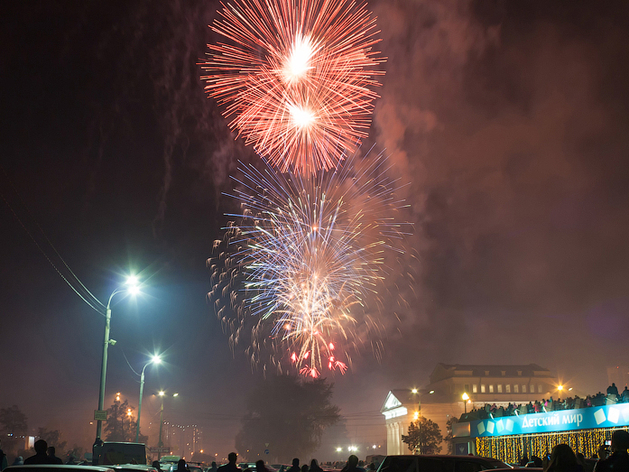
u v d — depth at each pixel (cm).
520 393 10012
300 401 9988
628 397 2495
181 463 1681
